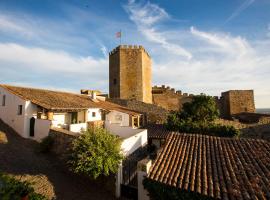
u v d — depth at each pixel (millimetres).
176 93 45812
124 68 38375
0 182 7133
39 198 7395
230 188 7340
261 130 27859
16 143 15133
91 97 31328
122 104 34375
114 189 11539
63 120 20453
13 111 18109
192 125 21016
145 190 9234
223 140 11828
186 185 7789
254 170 8344
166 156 10266
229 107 44781
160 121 31266
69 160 11188
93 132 11859
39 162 12773
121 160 11906
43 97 19656
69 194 10172
